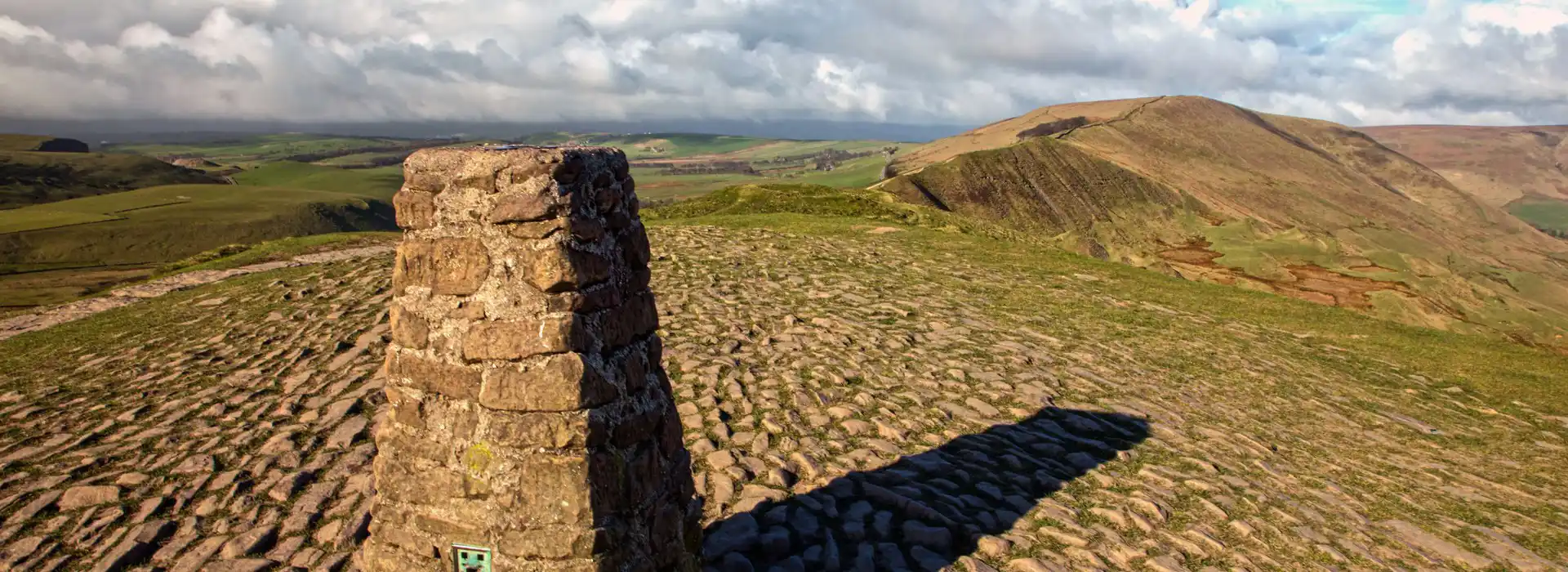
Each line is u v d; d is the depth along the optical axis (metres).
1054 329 15.14
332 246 25.88
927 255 22.44
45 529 7.20
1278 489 8.78
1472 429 11.52
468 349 4.63
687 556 5.45
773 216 30.73
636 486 4.84
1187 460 9.38
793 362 12.13
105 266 110.81
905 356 12.73
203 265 22.89
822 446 9.23
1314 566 7.08
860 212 33.69
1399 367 14.58
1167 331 15.70
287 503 7.69
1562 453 10.60
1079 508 8.00
